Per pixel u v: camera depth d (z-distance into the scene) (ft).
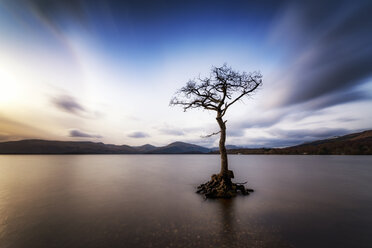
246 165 212.64
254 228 32.12
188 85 67.41
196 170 152.87
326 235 29.35
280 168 168.35
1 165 215.92
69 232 30.91
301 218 37.19
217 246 25.61
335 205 47.01
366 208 44.39
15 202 51.62
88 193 63.41
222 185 58.85
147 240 27.66
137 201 51.93
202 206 46.50
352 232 30.53
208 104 66.23
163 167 186.09
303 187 73.26
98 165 219.20
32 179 100.32
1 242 27.50
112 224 34.50
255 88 64.54
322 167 180.24
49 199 54.85
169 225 33.71
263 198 54.49
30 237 29.12
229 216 38.50
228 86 65.51
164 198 55.52
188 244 26.27
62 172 138.41
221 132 64.59
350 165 206.59
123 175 118.83
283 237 28.53
